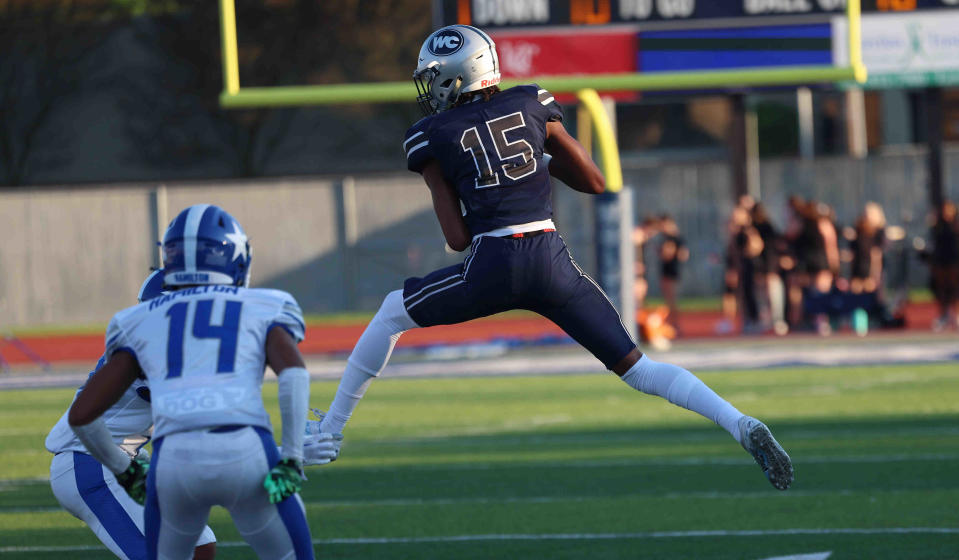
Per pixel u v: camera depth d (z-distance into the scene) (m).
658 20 45.78
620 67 45.94
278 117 91.81
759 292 53.34
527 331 57.25
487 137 12.62
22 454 27.81
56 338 60.34
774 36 45.62
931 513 19.39
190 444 10.49
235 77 44.34
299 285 69.50
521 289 12.59
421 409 33.38
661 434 28.31
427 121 12.84
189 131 91.38
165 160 91.69
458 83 12.97
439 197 12.76
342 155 92.56
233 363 10.79
